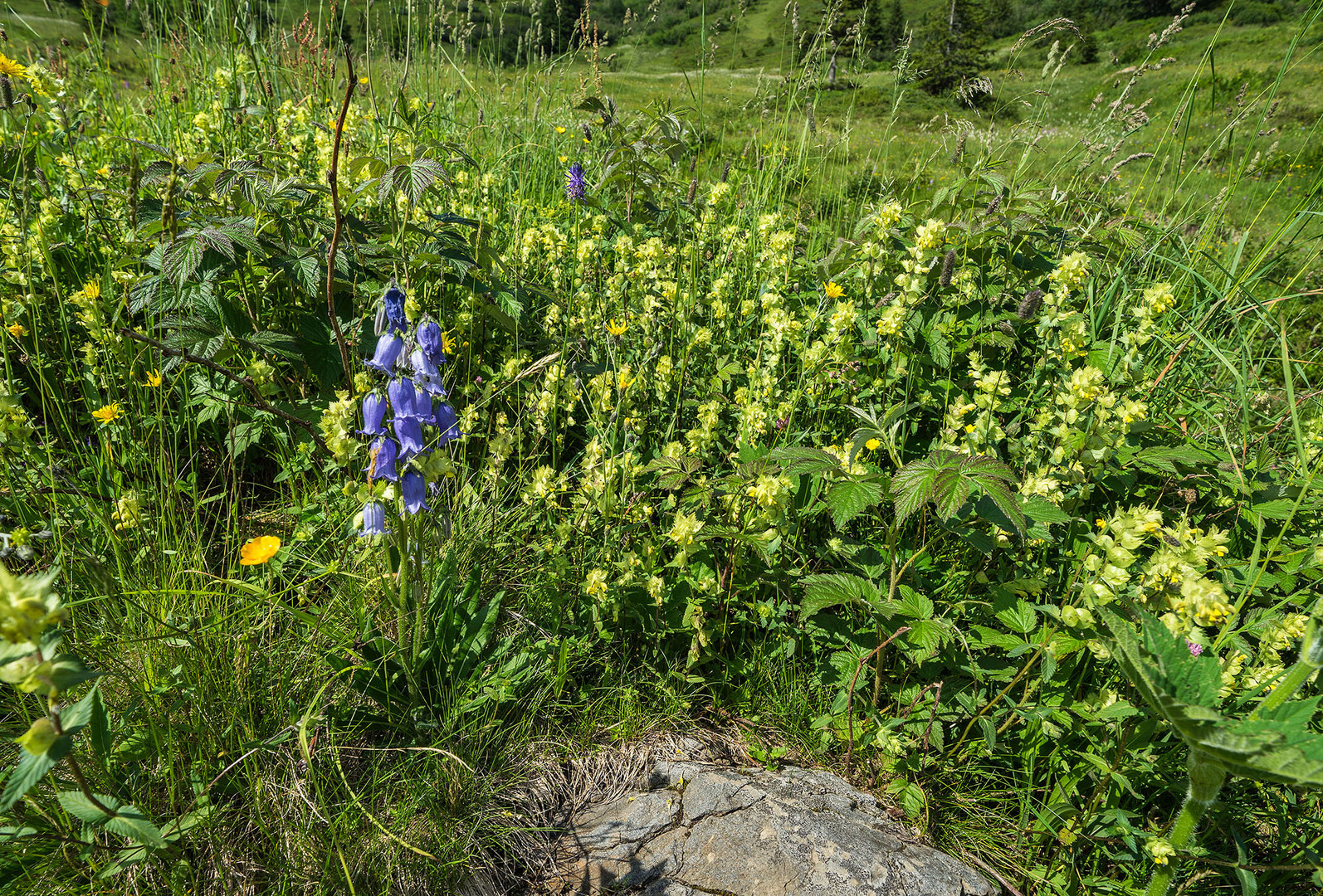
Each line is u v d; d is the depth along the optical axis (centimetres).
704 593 231
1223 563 199
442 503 238
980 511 187
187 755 174
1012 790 201
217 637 183
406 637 198
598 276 349
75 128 354
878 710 220
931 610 193
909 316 280
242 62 367
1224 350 330
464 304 311
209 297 246
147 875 157
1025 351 309
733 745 224
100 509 203
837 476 207
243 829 170
